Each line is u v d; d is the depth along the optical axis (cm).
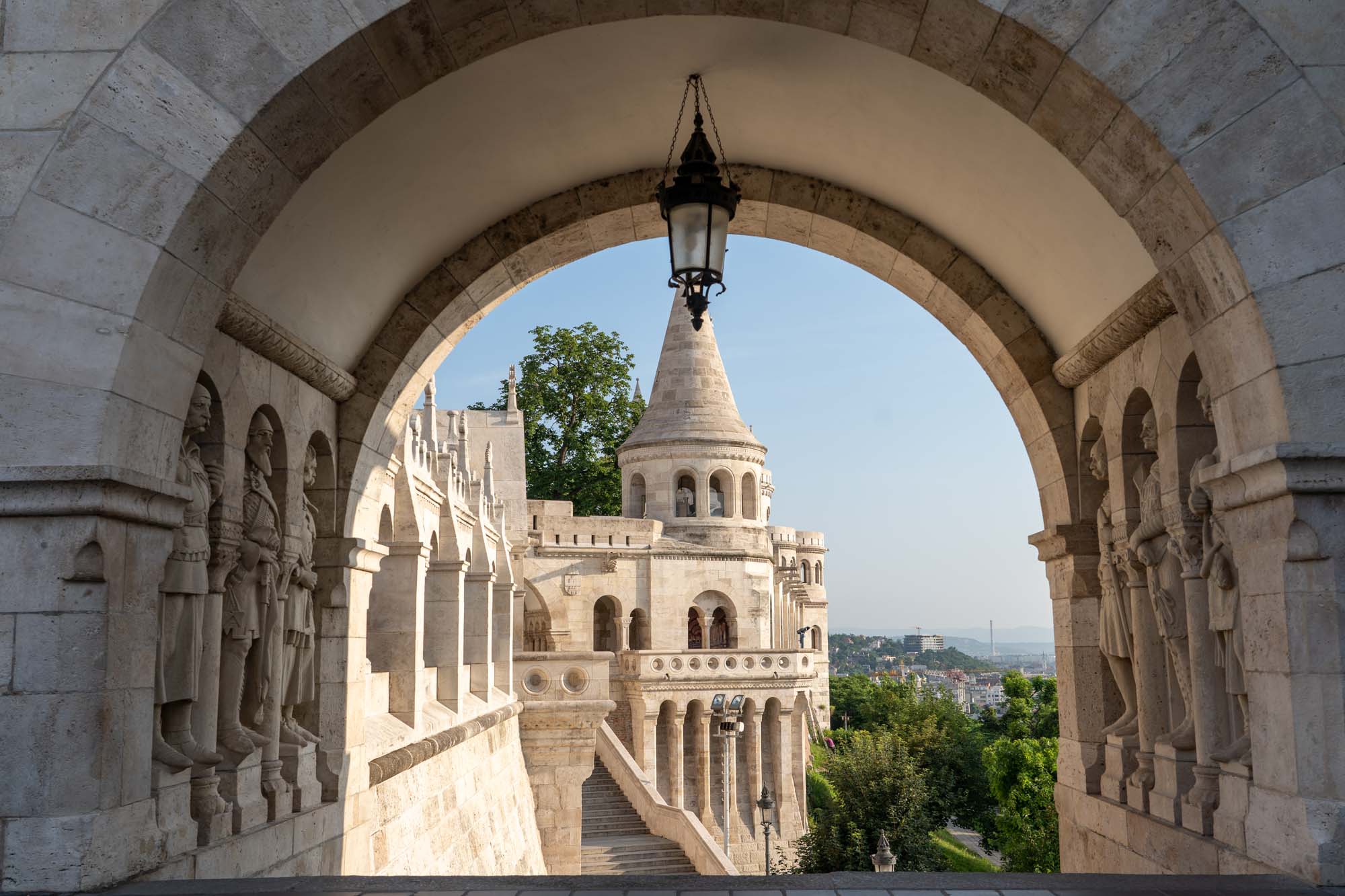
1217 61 570
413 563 1351
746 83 833
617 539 5053
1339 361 548
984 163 830
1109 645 894
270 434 768
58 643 527
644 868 3048
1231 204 564
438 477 1750
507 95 786
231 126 570
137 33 572
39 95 567
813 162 952
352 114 613
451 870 1470
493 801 1914
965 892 530
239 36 575
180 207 562
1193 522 733
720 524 5394
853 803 3809
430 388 1766
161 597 625
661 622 5059
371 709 1234
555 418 5494
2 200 557
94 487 528
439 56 608
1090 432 936
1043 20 575
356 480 919
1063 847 985
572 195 959
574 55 766
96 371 545
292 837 789
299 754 831
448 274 948
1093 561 935
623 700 4628
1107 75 574
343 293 859
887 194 960
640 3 604
